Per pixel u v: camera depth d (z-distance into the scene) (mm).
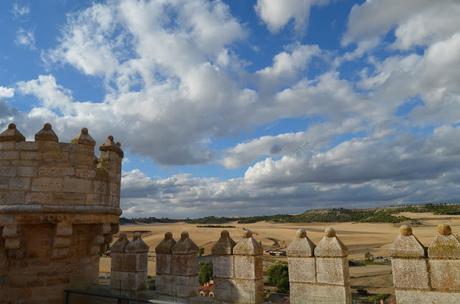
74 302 13242
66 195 12664
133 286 13125
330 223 169250
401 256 8555
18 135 12523
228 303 11125
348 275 9711
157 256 12766
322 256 9805
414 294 8328
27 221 12062
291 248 10281
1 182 12305
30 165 12375
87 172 13211
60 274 13039
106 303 13312
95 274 14484
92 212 13180
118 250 13688
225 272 11289
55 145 12656
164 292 12453
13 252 12211
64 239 12555
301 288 10055
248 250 10914
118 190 14898
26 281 12484
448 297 7965
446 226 8234
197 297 12086
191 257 12211
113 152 14539
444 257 8070
